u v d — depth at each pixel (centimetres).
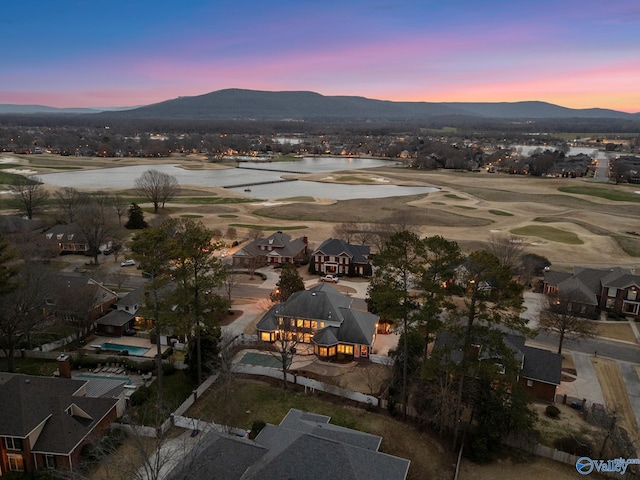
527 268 9388
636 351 6594
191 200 18275
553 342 6812
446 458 4206
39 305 6209
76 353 6062
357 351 6144
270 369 5622
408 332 4766
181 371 5712
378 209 16988
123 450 4156
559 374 5247
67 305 6456
